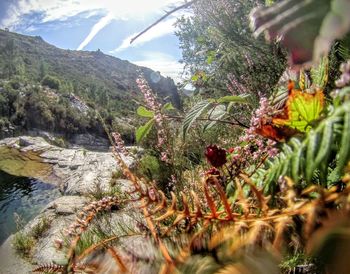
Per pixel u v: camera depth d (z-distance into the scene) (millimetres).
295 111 814
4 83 60969
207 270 632
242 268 609
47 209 7375
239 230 684
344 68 595
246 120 2068
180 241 784
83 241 2369
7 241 6621
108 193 6266
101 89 79938
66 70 101938
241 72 3033
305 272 859
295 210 646
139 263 737
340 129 612
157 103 2113
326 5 324
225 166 1258
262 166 1075
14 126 55188
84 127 57562
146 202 901
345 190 604
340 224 530
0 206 12367
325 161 633
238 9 2891
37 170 17500
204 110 1459
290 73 1196
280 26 361
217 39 3092
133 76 111500
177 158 2506
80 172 13539
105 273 753
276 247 618
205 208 1245
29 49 108438
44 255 5504
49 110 57188
